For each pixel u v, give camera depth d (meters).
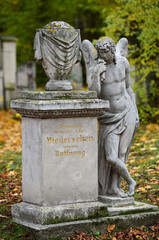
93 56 6.79
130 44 13.40
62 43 6.42
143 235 6.33
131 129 6.84
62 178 6.31
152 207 6.79
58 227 6.06
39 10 22.56
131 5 12.47
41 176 6.19
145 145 10.74
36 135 6.25
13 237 6.10
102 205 6.46
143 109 13.61
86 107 6.28
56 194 6.29
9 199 7.72
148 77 13.82
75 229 6.16
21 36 23.48
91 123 6.47
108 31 13.02
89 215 6.36
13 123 15.63
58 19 10.07
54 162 6.25
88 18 23.20
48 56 6.46
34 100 6.19
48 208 6.19
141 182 8.47
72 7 22.77
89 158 6.48
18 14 23.20
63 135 6.29
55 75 6.52
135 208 6.68
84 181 6.46
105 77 6.75
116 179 6.95
